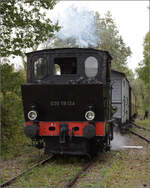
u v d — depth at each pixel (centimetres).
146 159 927
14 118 1056
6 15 1058
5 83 1084
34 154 996
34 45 1170
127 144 1292
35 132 826
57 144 874
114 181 663
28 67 902
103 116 824
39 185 626
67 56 877
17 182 643
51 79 880
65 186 597
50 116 851
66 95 809
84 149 856
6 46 1086
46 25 1127
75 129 843
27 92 828
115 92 1748
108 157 956
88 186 613
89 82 850
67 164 841
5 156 932
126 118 2020
